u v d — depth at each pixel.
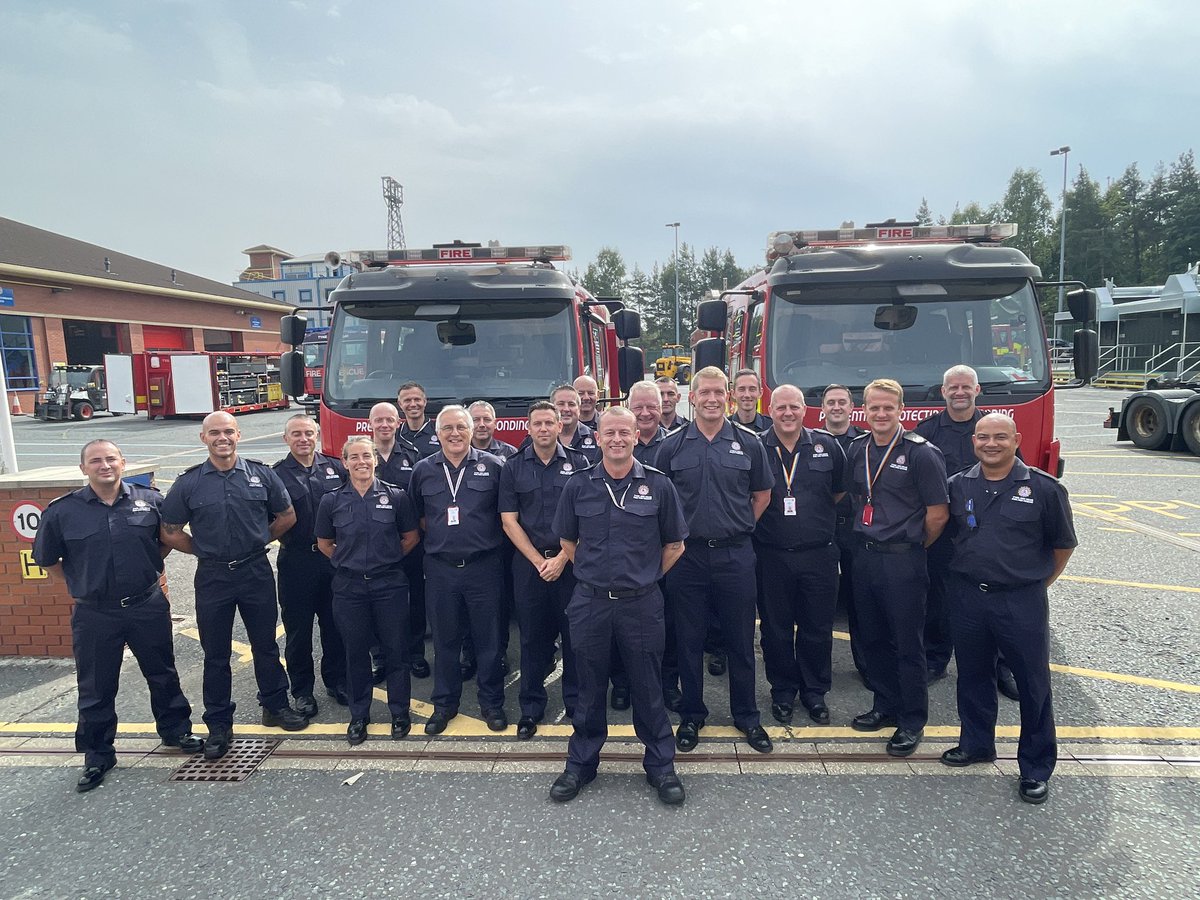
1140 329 23.34
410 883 3.04
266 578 4.31
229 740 4.20
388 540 4.26
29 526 5.36
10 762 4.09
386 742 4.27
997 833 3.27
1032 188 73.50
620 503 3.67
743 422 5.27
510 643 5.97
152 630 3.97
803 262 6.09
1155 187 66.69
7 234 31.55
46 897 3.01
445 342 6.08
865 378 5.80
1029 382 5.55
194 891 3.02
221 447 4.12
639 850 3.21
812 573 4.28
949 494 3.87
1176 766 3.78
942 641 4.89
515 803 3.61
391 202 64.94
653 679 3.68
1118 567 7.18
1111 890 2.89
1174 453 14.27
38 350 28.59
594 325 7.33
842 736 4.21
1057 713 4.34
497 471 4.41
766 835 3.29
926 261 5.93
